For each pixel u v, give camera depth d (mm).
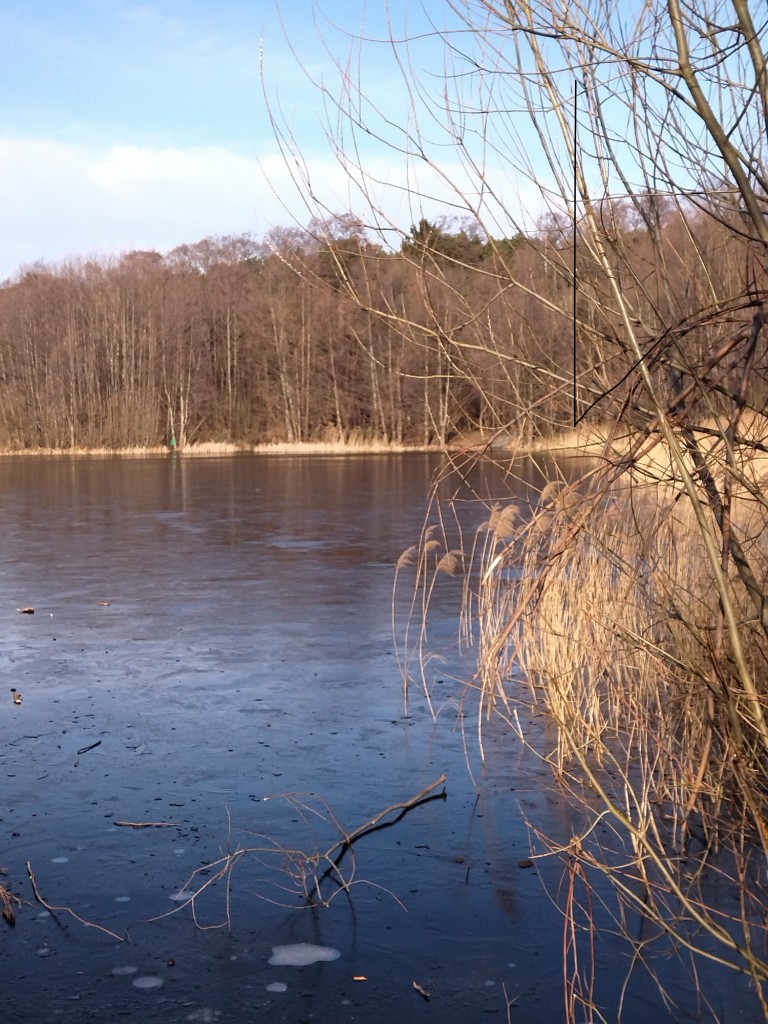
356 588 11383
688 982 3443
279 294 69000
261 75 3758
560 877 4215
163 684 7277
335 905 3986
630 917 3879
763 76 2795
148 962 3576
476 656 8062
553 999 3355
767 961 3512
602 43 2953
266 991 3398
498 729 6184
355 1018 3248
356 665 7820
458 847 4492
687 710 4699
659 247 3471
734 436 3061
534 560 4488
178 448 68062
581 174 3205
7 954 3627
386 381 56688
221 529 17641
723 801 4734
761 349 3508
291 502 23422
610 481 3236
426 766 5531
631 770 5363
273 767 5520
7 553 14625
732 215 3416
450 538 15883
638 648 4246
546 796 5082
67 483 32531
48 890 4094
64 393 70250
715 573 2869
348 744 5910
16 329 72188
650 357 3045
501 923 3848
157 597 10906
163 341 70438
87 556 14234
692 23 3027
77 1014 3258
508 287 3691
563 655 5957
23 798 5070
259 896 4047
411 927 3816
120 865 4312
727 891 4031
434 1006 3314
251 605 10391
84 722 6355
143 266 75562
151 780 5316
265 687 7191
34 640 8789
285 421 69750
